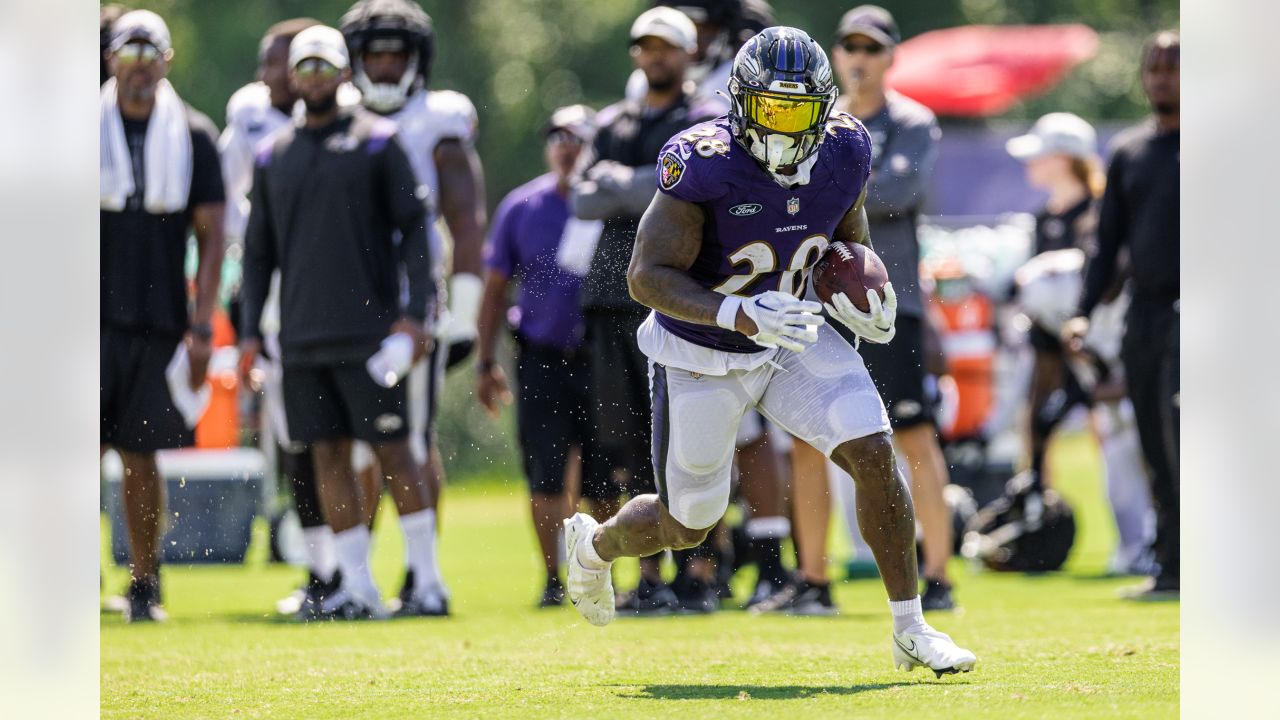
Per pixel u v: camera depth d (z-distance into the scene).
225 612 23.75
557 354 24.50
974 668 16.17
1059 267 30.50
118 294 22.67
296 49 22.27
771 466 23.09
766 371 14.98
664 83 21.81
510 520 45.88
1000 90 57.53
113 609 24.14
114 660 18.23
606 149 22.19
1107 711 13.31
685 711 13.81
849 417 14.73
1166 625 20.05
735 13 23.91
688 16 23.62
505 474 59.97
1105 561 33.31
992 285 36.75
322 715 14.30
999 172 61.97
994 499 34.75
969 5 93.06
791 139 13.97
